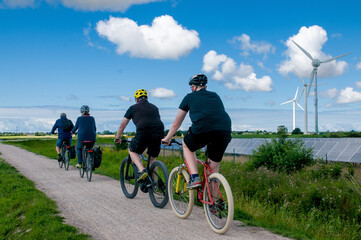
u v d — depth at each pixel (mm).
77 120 9914
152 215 5223
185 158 4652
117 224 4738
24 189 7426
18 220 5164
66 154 12133
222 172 9852
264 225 4539
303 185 8008
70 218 5055
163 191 5711
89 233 4344
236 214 5090
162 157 16922
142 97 6102
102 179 9586
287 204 6461
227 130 4277
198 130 4254
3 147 32938
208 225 4629
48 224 4609
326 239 4211
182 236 4160
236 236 4105
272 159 13234
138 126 5844
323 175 10664
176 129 4770
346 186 7652
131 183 6707
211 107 4312
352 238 4641
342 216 5730
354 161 17406
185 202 5070
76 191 7477
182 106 4559
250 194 7477
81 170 10117
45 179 9570
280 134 14141
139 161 6090
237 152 25078
